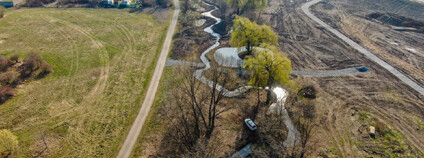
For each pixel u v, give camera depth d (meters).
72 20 94.44
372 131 46.31
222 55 73.75
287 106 51.78
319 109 52.22
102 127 46.81
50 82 57.75
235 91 57.56
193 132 46.00
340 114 51.06
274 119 46.94
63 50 72.44
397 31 91.56
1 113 48.00
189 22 97.50
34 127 45.59
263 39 69.62
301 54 75.94
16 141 39.66
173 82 60.25
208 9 124.81
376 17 105.00
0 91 51.59
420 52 75.94
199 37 88.81
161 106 52.41
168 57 73.31
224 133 46.16
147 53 74.81
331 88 59.62
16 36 78.62
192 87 46.69
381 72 66.06
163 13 109.56
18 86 55.44
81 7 109.62
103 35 84.25
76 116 48.78
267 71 48.59
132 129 46.94
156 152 42.56
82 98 53.62
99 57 70.12
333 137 45.38
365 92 58.22
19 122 46.44
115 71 64.25
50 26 87.69
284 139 43.84
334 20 103.56
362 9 116.31
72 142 43.38
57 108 50.34
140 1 122.25
